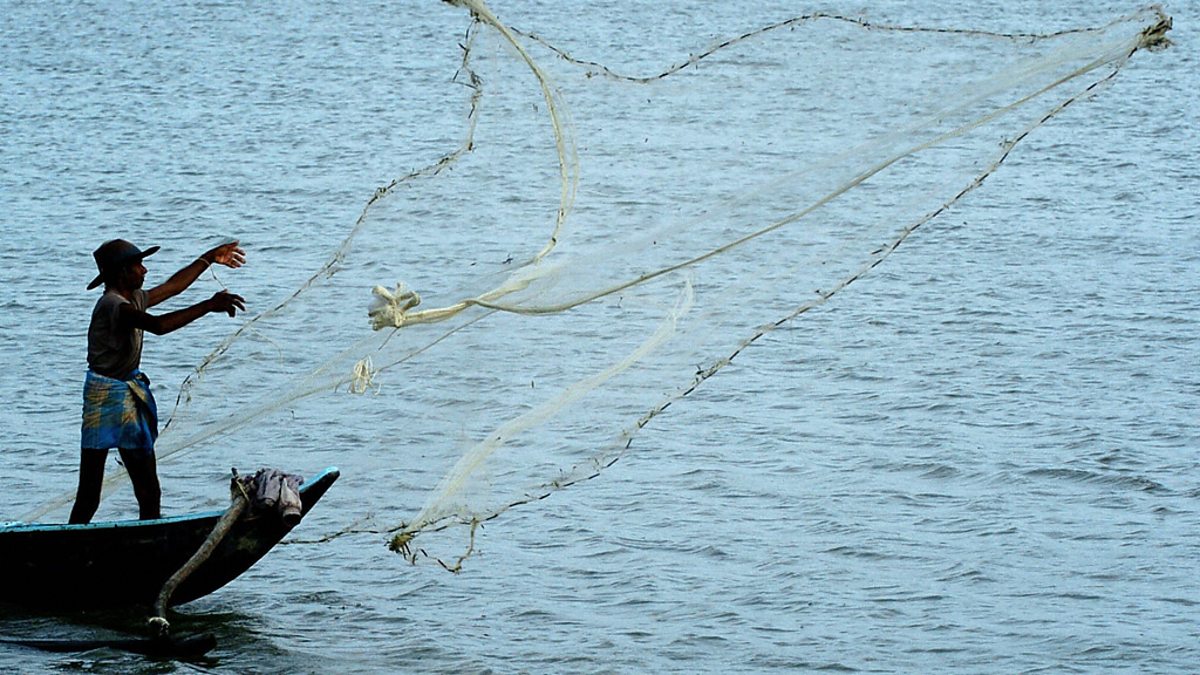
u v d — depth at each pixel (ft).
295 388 99.04
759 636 71.72
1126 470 93.91
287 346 118.62
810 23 111.34
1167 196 181.57
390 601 75.10
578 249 82.53
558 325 115.24
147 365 115.24
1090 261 150.30
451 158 81.66
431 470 91.66
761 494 90.43
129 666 66.33
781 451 97.71
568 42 252.42
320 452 94.94
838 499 89.61
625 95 142.31
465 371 106.52
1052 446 98.63
